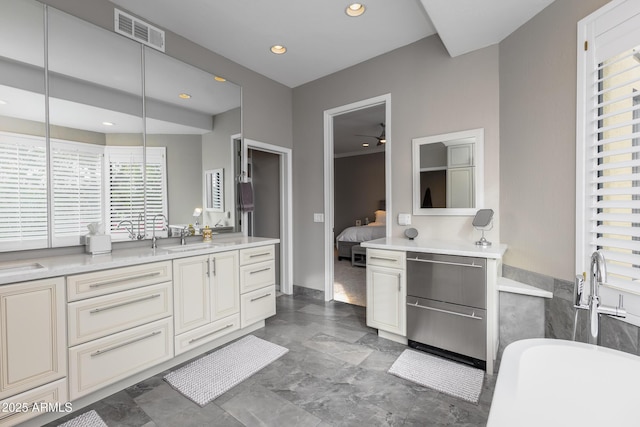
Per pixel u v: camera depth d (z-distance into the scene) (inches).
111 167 91.4
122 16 94.0
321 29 107.0
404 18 100.7
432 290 91.4
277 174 164.4
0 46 71.4
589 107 69.2
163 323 81.7
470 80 104.4
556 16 77.6
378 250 103.1
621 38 62.0
